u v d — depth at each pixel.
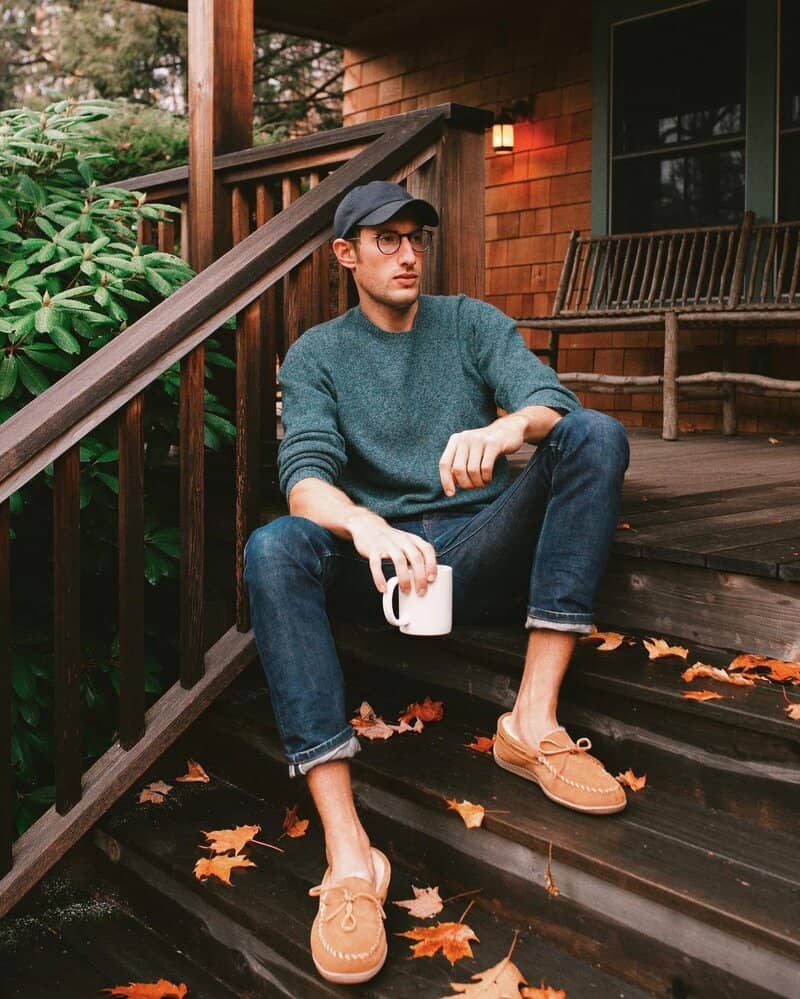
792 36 5.57
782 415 5.68
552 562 1.92
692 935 1.62
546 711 1.96
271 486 3.07
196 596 2.48
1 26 16.81
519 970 1.72
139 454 2.32
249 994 1.95
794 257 5.61
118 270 3.03
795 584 2.04
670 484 3.34
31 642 2.99
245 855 2.14
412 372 2.29
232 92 3.62
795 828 1.82
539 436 2.07
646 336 6.30
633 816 1.88
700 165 6.04
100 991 2.01
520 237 6.91
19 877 2.22
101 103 3.46
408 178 2.99
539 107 6.72
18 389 2.82
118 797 2.35
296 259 2.62
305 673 1.83
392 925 1.86
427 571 1.87
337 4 7.18
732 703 1.91
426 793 1.99
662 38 6.11
